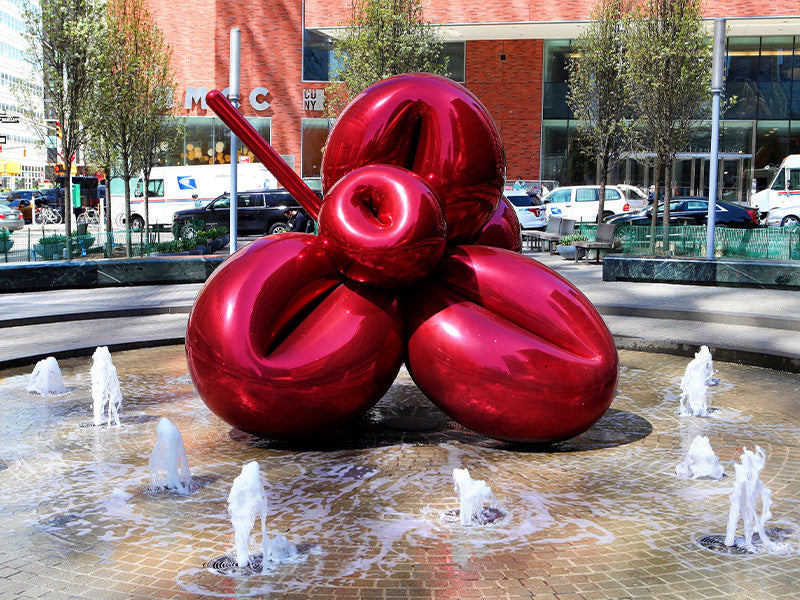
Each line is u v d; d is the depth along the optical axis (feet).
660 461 19.66
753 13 98.37
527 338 18.85
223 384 18.89
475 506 15.49
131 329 37.96
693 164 116.98
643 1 85.71
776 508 16.48
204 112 119.75
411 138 20.63
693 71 70.59
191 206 107.14
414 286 19.90
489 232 23.29
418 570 13.48
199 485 17.79
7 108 251.19
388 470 18.79
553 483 17.99
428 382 19.49
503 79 119.65
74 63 65.16
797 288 51.31
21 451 20.25
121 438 21.38
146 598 12.53
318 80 117.50
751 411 24.56
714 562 13.85
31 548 14.43
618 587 12.90
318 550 14.33
